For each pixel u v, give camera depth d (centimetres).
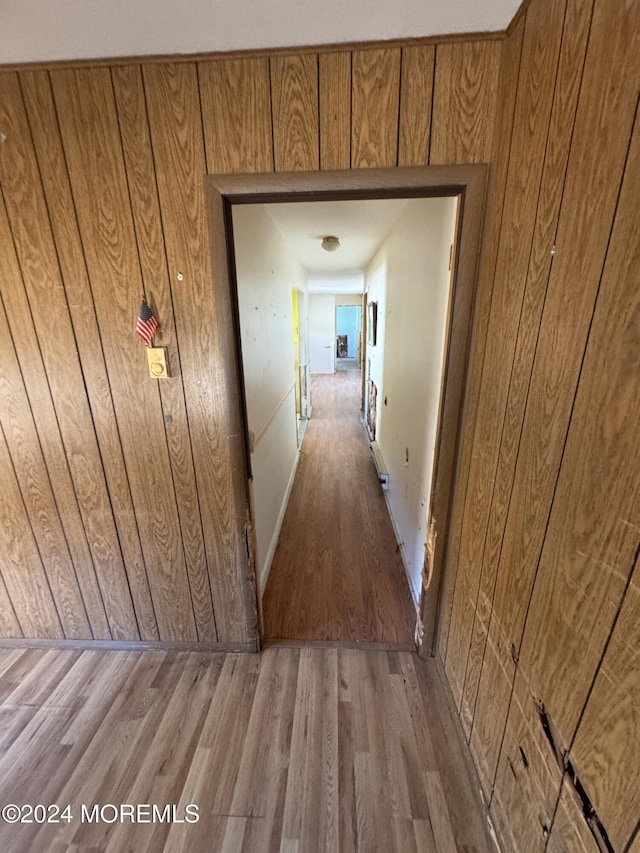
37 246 132
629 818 61
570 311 77
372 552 261
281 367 310
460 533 145
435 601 166
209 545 164
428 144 117
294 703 155
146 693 161
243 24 101
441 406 150
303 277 509
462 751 137
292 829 117
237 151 120
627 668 62
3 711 155
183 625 178
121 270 133
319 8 96
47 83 117
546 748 86
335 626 195
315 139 118
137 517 162
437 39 108
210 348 139
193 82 115
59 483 159
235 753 138
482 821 118
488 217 120
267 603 213
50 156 123
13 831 119
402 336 259
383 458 373
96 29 101
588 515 72
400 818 119
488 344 120
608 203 65
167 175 123
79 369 144
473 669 130
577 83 75
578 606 75
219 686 163
